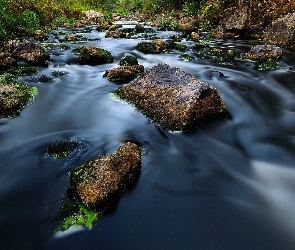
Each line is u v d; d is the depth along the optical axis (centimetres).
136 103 556
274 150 432
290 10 1204
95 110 565
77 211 301
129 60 839
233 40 1286
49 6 2006
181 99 488
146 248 272
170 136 462
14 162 391
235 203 330
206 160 412
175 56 1005
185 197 339
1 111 516
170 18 1958
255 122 521
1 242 275
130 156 359
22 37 1321
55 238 279
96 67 864
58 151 407
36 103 582
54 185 347
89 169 319
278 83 724
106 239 279
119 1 3809
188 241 281
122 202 323
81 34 1543
